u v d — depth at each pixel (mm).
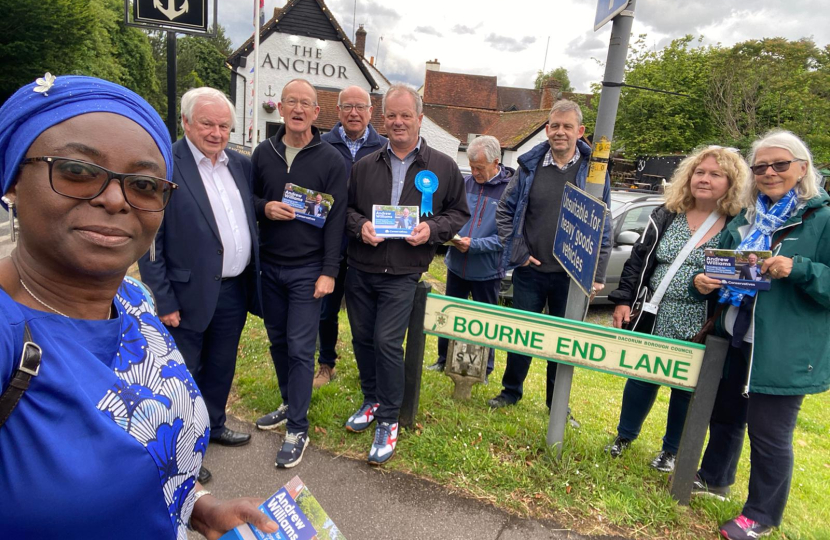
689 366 2459
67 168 726
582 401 4168
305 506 1143
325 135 3947
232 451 2807
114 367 823
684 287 2670
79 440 713
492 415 3203
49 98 743
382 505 2434
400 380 2852
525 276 3473
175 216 2430
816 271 2053
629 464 2805
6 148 753
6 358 667
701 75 24391
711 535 2375
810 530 2498
